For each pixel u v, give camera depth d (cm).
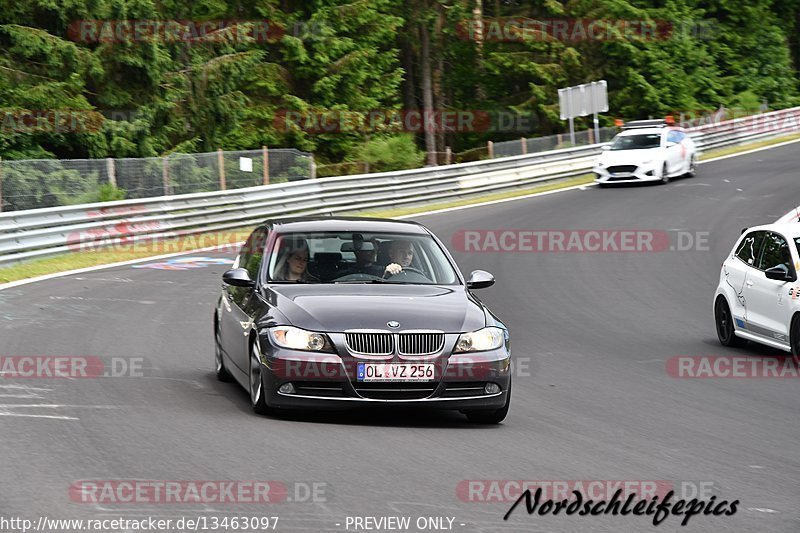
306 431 2538
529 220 8788
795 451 2591
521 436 2628
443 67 18075
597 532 1833
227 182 8638
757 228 4453
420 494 2000
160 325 4344
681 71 18025
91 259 6725
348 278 2953
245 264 3241
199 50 11212
